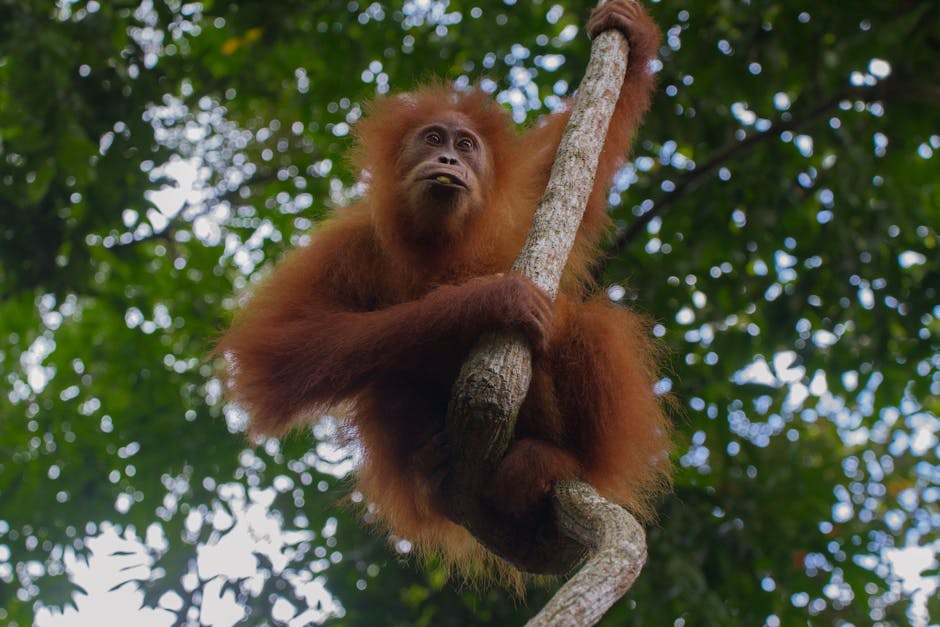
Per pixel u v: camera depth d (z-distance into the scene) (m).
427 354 4.80
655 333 10.24
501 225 5.68
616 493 5.18
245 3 10.94
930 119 9.97
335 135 12.70
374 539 9.95
